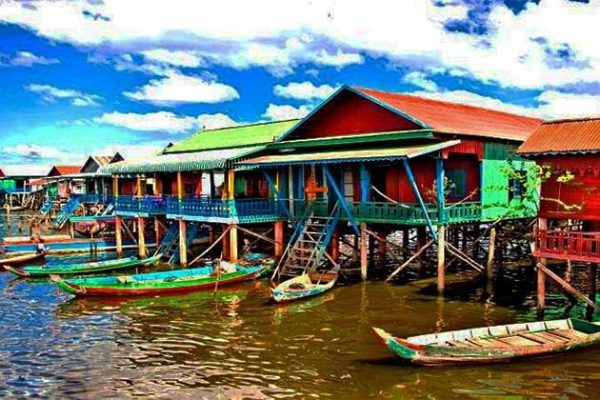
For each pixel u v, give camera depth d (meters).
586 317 19.83
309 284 24.48
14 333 19.61
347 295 23.81
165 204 33.56
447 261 30.05
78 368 16.20
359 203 25.77
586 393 13.77
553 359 15.73
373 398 13.72
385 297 23.41
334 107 28.62
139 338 18.81
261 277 27.47
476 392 13.90
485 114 32.59
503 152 27.16
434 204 24.61
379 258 29.83
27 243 38.34
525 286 25.31
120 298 24.14
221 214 28.86
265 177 31.34
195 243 36.25
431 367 15.34
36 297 24.95
